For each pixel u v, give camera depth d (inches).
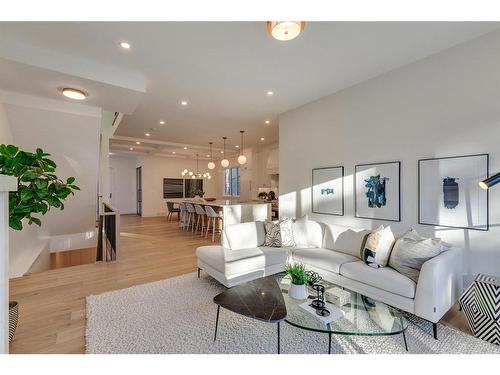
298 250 130.8
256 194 368.2
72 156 173.9
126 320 90.1
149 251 190.9
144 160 429.7
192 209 276.1
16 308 79.7
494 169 96.6
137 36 98.4
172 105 183.9
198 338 79.7
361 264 104.4
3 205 45.6
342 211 155.6
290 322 67.2
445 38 101.7
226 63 121.3
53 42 102.0
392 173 129.3
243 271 114.6
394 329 65.3
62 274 138.9
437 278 80.5
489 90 97.8
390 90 130.5
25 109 138.6
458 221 105.5
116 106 156.0
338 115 158.4
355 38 101.3
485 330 78.7
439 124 111.9
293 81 143.3
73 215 204.7
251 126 247.0
